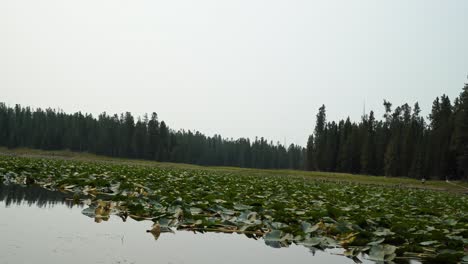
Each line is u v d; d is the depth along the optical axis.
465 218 11.61
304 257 7.04
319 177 57.34
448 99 77.12
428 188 48.09
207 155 124.94
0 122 98.00
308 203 14.56
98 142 99.50
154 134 100.38
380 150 77.06
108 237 7.27
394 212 13.09
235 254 6.89
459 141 56.12
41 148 100.00
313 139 96.56
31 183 17.56
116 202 10.86
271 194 16.98
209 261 6.25
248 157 131.12
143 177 21.00
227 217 10.29
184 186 16.78
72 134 101.75
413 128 77.62
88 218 9.21
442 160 63.94
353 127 81.81
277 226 9.00
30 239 6.62
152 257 6.13
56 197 12.95
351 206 13.36
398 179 56.81
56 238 6.84
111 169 26.58
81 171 22.47
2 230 7.16
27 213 9.34
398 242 8.22
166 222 8.97
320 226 9.01
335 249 7.80
